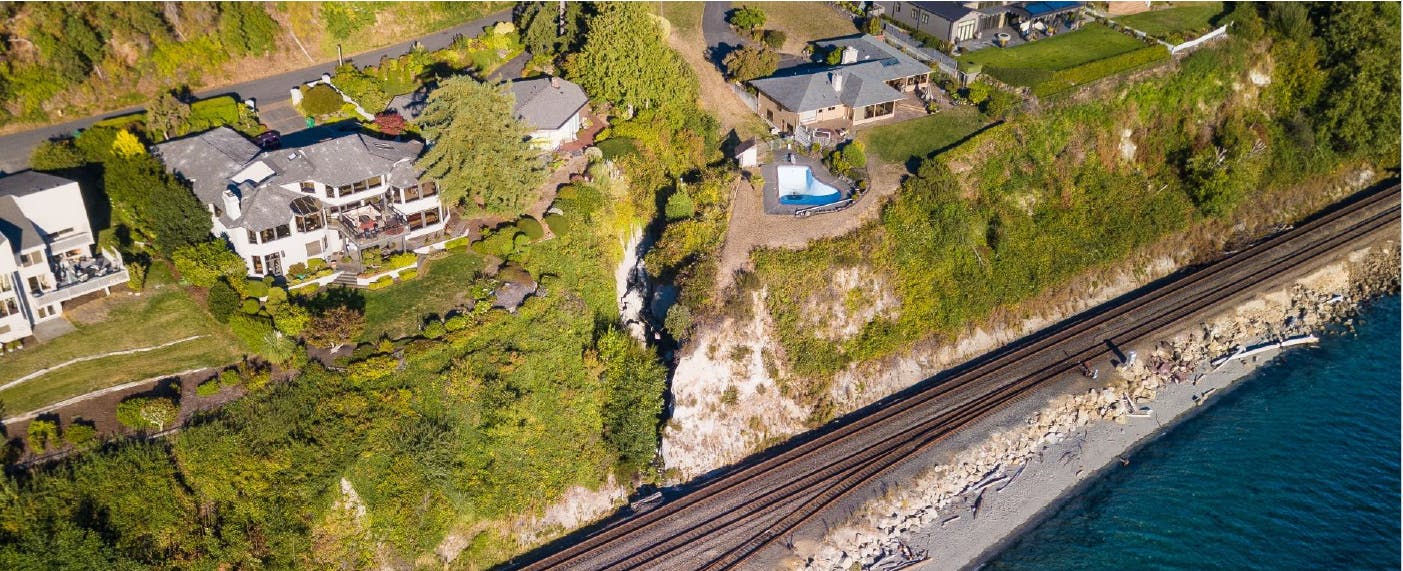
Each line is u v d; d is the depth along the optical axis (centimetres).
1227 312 8125
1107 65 9544
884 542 6122
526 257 7206
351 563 5606
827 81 8919
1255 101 9975
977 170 8444
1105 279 8475
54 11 8044
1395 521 6359
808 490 6312
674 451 6594
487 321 6631
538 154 7656
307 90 8338
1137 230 8688
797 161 8462
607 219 7675
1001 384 7275
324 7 9500
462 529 5912
